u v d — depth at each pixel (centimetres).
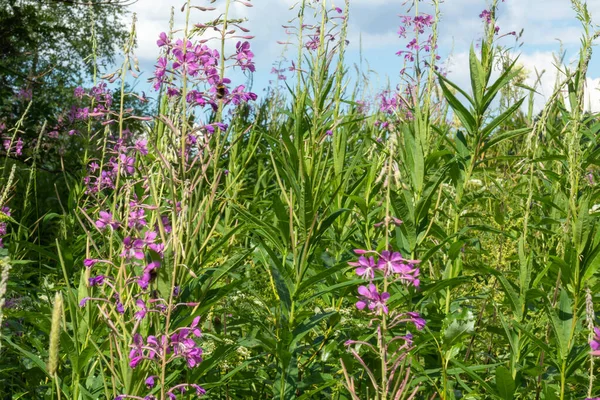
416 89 451
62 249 395
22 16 993
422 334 329
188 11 277
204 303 274
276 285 333
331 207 415
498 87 377
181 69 273
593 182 397
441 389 349
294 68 444
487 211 488
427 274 421
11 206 646
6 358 365
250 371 356
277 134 657
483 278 441
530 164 395
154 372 274
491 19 390
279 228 346
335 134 416
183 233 275
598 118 418
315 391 313
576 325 302
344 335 352
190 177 273
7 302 384
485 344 395
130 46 326
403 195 337
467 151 399
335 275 363
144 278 254
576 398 317
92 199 515
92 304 295
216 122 279
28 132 788
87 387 299
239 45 284
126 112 345
